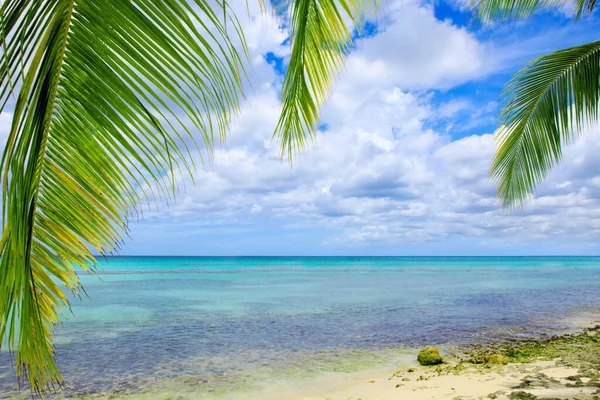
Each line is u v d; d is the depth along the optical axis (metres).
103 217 1.48
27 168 1.09
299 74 2.27
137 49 1.27
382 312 16.34
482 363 8.25
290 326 13.36
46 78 1.14
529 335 11.73
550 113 5.62
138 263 95.62
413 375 7.67
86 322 14.34
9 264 1.12
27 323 1.12
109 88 1.28
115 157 1.37
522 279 38.16
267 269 64.31
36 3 1.09
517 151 5.98
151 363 9.06
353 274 49.34
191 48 1.27
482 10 5.86
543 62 5.46
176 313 16.34
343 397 6.52
